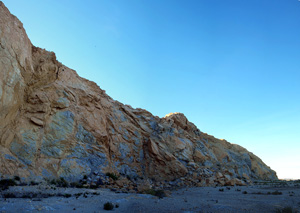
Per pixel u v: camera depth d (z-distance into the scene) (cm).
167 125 4888
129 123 4266
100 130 3288
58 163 2461
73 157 2692
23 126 2322
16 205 1191
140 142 4159
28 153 2212
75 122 2920
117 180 2838
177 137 4697
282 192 2608
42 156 2377
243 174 5041
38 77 2600
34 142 2325
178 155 4366
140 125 4441
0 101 1964
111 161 3331
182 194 2528
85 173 2627
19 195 1504
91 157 2908
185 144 4656
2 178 1792
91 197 1717
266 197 2147
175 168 3962
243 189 3138
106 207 1389
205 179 3928
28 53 2520
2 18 2167
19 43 2339
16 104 2231
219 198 2116
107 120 3744
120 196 1884
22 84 2323
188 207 1545
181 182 3697
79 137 2917
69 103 2936
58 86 2878
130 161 3738
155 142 4262
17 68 2231
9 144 2117
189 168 4228
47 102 2608
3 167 1877
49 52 2905
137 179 3459
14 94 2184
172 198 2028
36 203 1291
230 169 4991
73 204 1420
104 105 3906
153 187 3112
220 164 4922
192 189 3144
